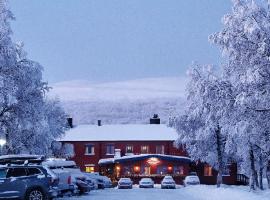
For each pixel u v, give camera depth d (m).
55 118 70.00
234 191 38.16
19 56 37.62
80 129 93.25
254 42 27.33
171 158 79.38
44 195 25.38
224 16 28.02
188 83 51.56
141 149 88.00
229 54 28.38
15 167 25.33
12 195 24.81
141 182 65.44
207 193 40.66
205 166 80.69
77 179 40.31
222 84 29.55
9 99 34.44
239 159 61.03
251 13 27.19
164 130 90.62
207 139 54.88
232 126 29.91
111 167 82.88
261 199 31.22
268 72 27.06
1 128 39.53
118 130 91.81
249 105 28.08
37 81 38.09
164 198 36.06
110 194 41.78
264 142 31.42
